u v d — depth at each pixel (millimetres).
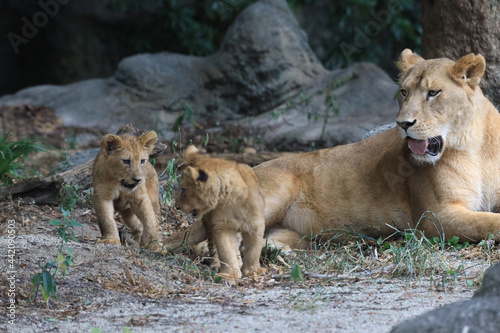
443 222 10672
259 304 7961
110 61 38625
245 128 23328
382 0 32594
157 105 26609
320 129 22219
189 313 7711
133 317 7617
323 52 35844
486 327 5402
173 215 12977
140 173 10148
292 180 12023
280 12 27125
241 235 10164
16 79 39562
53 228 11672
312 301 7891
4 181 14742
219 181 9242
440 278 8836
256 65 26156
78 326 7391
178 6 35219
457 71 10469
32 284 8656
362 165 11742
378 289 8398
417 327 5582
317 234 11852
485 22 14797
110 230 10359
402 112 10422
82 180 13109
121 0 35406
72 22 38375
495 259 9547
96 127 26125
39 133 24625
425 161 10633
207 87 26844
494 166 10953
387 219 11570
